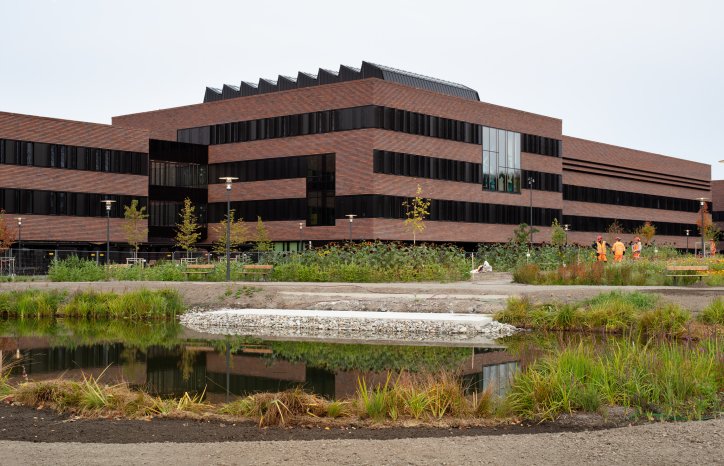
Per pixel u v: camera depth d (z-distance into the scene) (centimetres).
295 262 4059
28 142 6050
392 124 6475
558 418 1116
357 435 1019
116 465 834
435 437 988
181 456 876
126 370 1716
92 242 6438
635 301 2500
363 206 6328
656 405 1159
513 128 7812
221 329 2575
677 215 10981
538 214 8094
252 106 7138
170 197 7206
